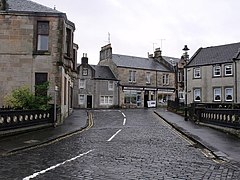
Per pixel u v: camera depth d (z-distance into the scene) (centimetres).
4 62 2081
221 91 4009
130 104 5169
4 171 770
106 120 2495
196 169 804
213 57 4253
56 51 2092
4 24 2091
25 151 1084
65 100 2442
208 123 1928
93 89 4869
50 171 773
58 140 1373
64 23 2161
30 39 2091
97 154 1020
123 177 714
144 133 1655
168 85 5644
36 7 2228
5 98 1970
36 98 1809
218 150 1065
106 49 5369
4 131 1406
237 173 759
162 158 957
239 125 1449
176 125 1994
